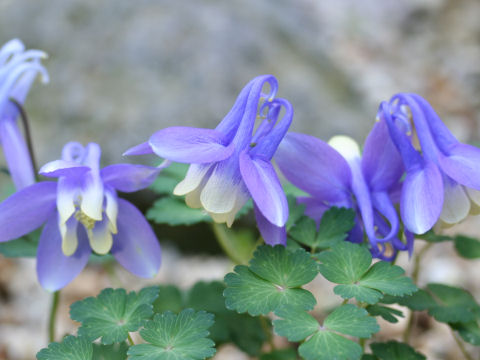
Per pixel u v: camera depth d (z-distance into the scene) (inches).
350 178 10.2
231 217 9.2
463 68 38.0
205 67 24.2
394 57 37.4
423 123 9.6
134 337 15.0
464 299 10.7
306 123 24.8
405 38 40.3
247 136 9.1
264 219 9.5
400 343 10.2
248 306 9.0
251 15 27.2
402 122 9.8
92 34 25.6
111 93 23.9
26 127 11.8
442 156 9.4
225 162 9.1
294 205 10.5
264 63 25.5
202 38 25.0
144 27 25.3
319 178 10.2
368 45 37.4
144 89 23.8
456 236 11.8
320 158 10.1
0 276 23.0
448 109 33.8
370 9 41.4
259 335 11.7
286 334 8.7
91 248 10.4
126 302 9.5
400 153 9.6
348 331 8.7
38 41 26.0
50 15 26.4
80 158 10.2
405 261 22.2
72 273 10.3
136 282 22.9
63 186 9.7
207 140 9.0
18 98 11.8
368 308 10.0
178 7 26.1
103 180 9.9
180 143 8.8
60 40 25.7
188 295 11.8
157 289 9.6
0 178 20.3
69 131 23.4
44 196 9.9
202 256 24.3
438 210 9.1
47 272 10.3
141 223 10.3
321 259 9.4
